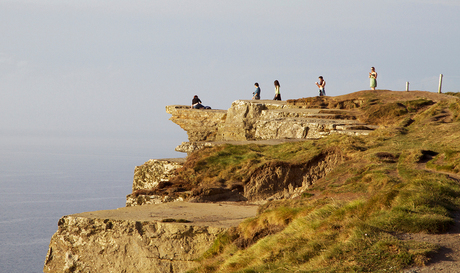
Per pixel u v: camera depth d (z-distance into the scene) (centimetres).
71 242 3139
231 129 7362
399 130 4425
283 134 5706
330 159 3953
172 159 4809
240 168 4169
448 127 4031
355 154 3747
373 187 2728
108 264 3034
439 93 7038
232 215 3219
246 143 4866
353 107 6838
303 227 2202
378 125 5519
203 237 2841
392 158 3416
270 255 2041
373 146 3900
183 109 8188
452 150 2948
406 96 6775
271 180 3947
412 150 3284
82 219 3120
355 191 2841
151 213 3288
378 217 1936
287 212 2567
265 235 2528
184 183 4156
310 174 3928
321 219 2205
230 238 2691
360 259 1584
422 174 2645
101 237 3072
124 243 3005
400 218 1848
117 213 3297
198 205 3622
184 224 2891
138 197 4084
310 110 6756
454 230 1759
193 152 4684
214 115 7875
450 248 1578
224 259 2497
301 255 1833
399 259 1516
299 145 4422
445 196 2119
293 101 7362
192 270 2541
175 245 2889
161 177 4603
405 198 2045
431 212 1891
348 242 1741
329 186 3119
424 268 1443
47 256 3209
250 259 2170
